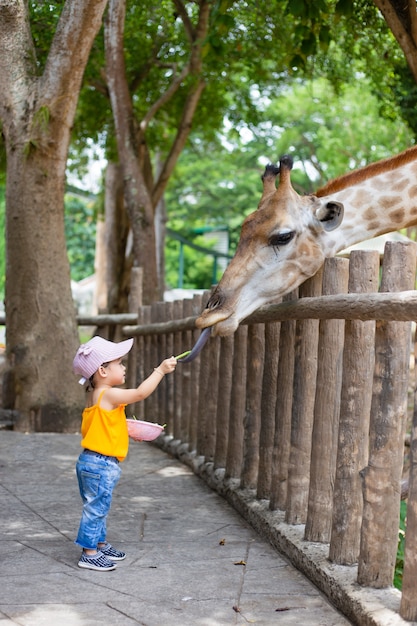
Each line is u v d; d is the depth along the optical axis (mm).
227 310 4391
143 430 4348
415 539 3213
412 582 3221
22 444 7566
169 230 30688
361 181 4844
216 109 14273
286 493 4824
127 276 14078
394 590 3576
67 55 7762
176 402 7527
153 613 3516
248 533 4848
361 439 3906
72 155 15867
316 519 4262
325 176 29250
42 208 8328
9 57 8086
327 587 3762
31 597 3652
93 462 4082
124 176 11867
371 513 3604
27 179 8266
